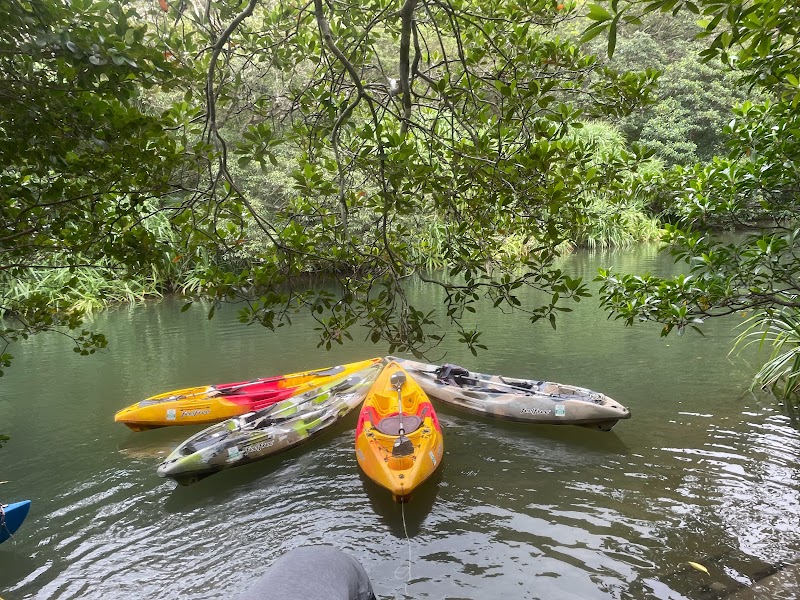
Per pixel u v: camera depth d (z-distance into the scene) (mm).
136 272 3018
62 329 11812
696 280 3695
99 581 4008
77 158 2553
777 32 2037
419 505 4754
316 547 1000
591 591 3652
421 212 3609
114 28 2223
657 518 4387
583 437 5906
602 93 3113
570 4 3346
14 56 2375
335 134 2406
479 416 6656
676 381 7273
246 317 2746
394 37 3609
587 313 11227
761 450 5344
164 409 6578
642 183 3770
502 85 2676
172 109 2840
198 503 4992
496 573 3867
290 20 3949
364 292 2762
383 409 6090
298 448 5988
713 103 23672
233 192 2561
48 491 5254
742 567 3771
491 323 10797
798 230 3352
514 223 3363
